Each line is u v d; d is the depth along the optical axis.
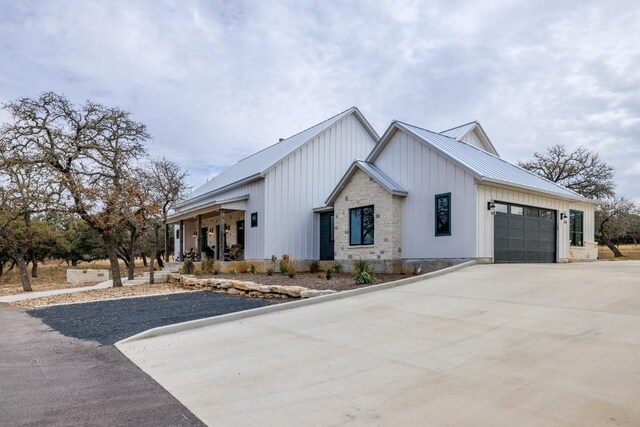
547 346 5.14
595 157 34.81
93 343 7.05
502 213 14.69
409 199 15.80
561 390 3.91
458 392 4.05
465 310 7.33
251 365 5.38
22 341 7.43
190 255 25.02
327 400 4.11
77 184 17.02
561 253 17.36
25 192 16.86
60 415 3.98
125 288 16.34
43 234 27.50
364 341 6.05
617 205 31.42
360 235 17.12
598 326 5.77
